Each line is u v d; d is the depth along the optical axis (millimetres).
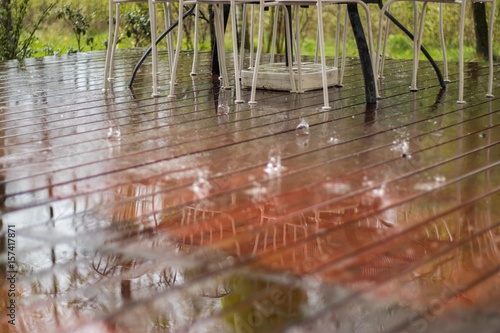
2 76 5246
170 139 2990
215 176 2420
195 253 1792
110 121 3408
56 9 8562
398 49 9117
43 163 2625
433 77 4891
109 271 1746
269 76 4383
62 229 1968
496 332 1381
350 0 3713
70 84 4758
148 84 4703
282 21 8539
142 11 8578
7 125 3342
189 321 1527
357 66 5688
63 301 1681
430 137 2961
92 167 2561
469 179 2338
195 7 4832
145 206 2133
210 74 5211
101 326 1586
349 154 2682
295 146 2830
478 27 7270
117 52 7059
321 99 3990
